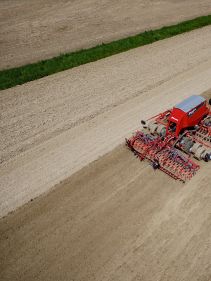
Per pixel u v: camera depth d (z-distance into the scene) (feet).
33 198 47.52
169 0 140.15
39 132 60.23
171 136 53.83
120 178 50.88
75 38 103.91
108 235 42.52
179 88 73.51
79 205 46.57
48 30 109.60
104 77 78.07
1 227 43.50
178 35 103.30
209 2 138.72
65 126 61.82
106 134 59.88
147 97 70.23
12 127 61.41
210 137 56.90
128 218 44.62
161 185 49.57
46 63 85.15
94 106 67.41
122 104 68.03
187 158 51.44
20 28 110.63
